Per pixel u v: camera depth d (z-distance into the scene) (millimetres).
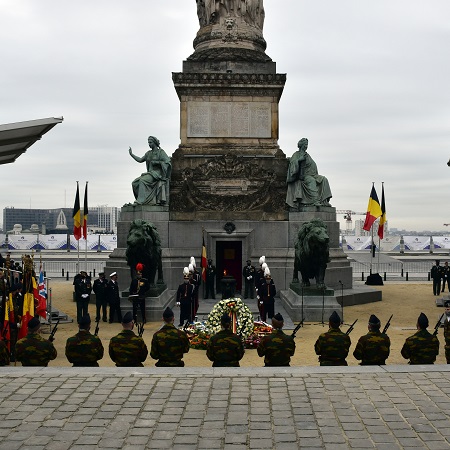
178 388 12836
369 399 12141
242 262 37969
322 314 28156
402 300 38156
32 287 21531
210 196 38625
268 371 14062
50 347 14883
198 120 40344
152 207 38156
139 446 9852
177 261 37656
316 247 28844
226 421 10953
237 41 41500
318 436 10273
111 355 14797
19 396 12258
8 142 18906
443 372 13977
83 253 92938
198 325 23141
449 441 10039
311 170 39188
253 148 40188
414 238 109438
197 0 43500
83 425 10742
